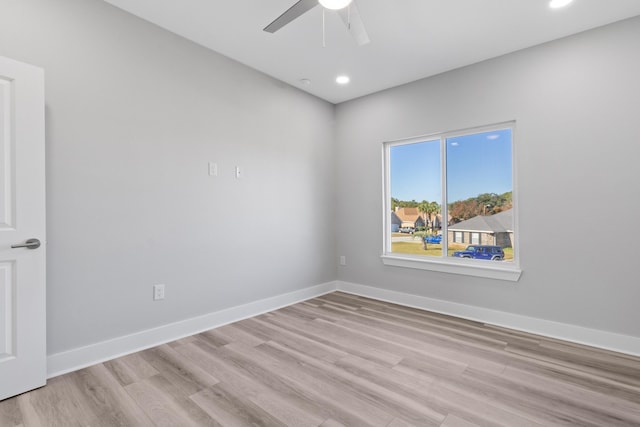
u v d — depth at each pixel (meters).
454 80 3.17
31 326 1.82
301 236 3.74
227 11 2.29
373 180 3.82
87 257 2.15
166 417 1.61
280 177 3.49
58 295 2.03
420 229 3.58
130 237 2.35
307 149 3.81
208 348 2.42
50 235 1.99
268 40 2.68
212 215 2.87
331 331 2.77
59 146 2.02
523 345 2.47
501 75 2.89
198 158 2.76
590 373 2.04
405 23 2.41
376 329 2.81
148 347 2.43
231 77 3.01
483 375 2.02
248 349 2.40
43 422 1.56
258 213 3.27
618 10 2.24
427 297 3.39
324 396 1.79
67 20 2.05
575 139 2.54
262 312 3.29
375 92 3.78
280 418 1.60
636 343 2.31
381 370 2.08
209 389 1.86
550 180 2.65
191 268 2.71
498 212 3.03
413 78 3.39
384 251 3.76
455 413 1.64
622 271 2.37
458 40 2.64
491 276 2.95
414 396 1.79
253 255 3.22
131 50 2.34
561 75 2.60
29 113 1.81
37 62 1.94
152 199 2.46
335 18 2.35
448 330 2.78
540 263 2.71
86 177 2.14
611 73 2.40
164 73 2.53
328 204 4.09
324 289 4.03
